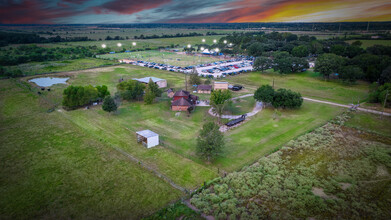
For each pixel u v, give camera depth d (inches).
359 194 1582.2
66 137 2418.8
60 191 1620.3
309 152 2126.0
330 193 1596.9
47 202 1518.2
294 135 2466.8
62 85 4483.3
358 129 2573.8
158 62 7165.4
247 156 2082.9
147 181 1737.2
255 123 2797.7
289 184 1675.7
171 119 2955.2
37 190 1627.7
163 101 3629.4
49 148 2188.7
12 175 1785.2
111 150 2176.4
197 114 3110.2
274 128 2647.6
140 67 6294.3
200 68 6328.7
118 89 3949.3
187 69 6151.6
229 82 4817.9
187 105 3221.0
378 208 1451.8
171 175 1813.5
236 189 1651.1
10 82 4692.4
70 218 1392.7
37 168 1876.2
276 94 3161.9
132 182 1723.7
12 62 6501.0
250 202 1525.6
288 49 7687.0
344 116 2928.2
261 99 3196.4
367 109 3154.5
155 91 3570.4
